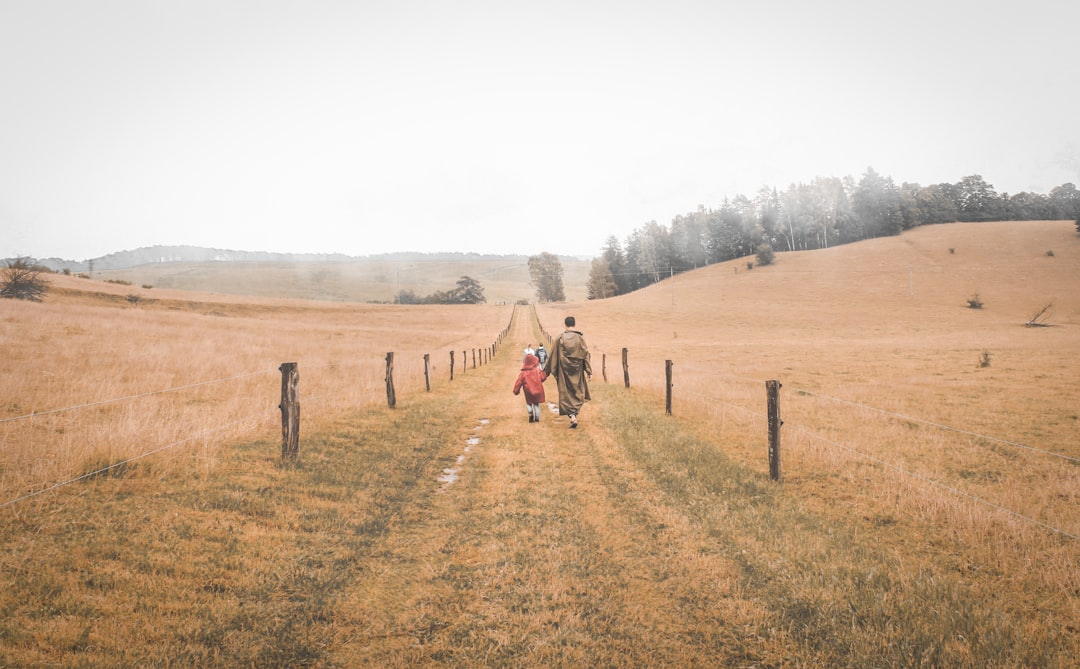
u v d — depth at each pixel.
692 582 4.04
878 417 12.83
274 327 40.62
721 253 152.75
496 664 3.04
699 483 6.55
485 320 80.19
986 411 14.20
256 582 3.87
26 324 19.12
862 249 121.25
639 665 3.05
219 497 5.35
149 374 13.00
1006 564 4.39
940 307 75.25
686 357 37.72
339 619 3.48
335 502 5.68
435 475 6.99
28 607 3.21
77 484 5.31
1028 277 85.38
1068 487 7.14
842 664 3.05
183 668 2.86
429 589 3.92
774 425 6.79
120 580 3.63
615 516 5.44
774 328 66.25
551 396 15.31
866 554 4.57
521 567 4.28
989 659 3.02
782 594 3.84
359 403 11.36
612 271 165.75
